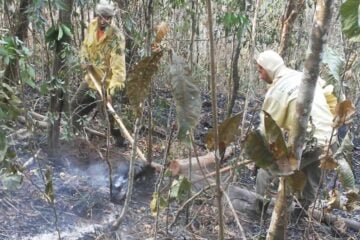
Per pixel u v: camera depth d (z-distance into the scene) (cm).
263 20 675
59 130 439
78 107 457
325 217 402
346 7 216
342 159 281
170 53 198
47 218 353
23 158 415
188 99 184
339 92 339
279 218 251
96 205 379
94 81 412
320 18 226
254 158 202
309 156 354
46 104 546
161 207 293
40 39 534
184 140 186
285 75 372
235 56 549
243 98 777
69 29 399
